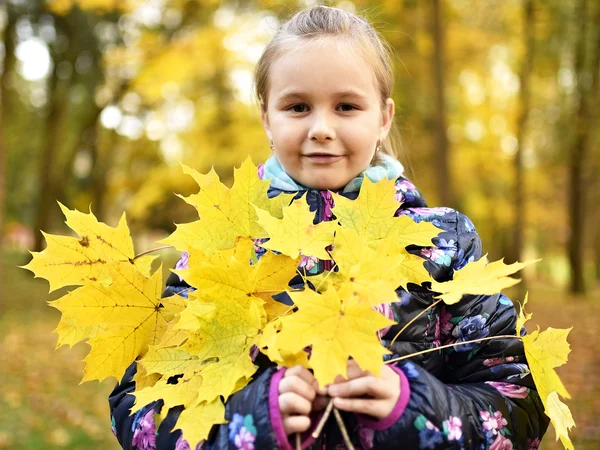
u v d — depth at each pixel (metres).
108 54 6.53
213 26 6.15
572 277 11.87
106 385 5.02
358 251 0.89
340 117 1.12
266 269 0.94
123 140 12.45
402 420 0.90
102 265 1.06
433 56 6.79
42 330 7.45
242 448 0.88
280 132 1.15
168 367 0.99
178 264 1.28
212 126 7.22
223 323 0.91
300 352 0.89
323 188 1.15
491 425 0.99
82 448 3.52
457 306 1.13
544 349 0.92
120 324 1.04
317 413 0.93
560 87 10.26
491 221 11.84
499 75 9.24
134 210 7.91
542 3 8.38
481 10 8.66
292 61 1.13
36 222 12.74
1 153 8.16
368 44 1.21
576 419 4.00
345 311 0.79
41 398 4.51
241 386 0.92
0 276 8.45
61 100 12.48
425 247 1.16
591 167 12.58
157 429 1.02
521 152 8.96
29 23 10.12
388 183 1.01
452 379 1.15
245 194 1.03
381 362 0.76
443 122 6.78
